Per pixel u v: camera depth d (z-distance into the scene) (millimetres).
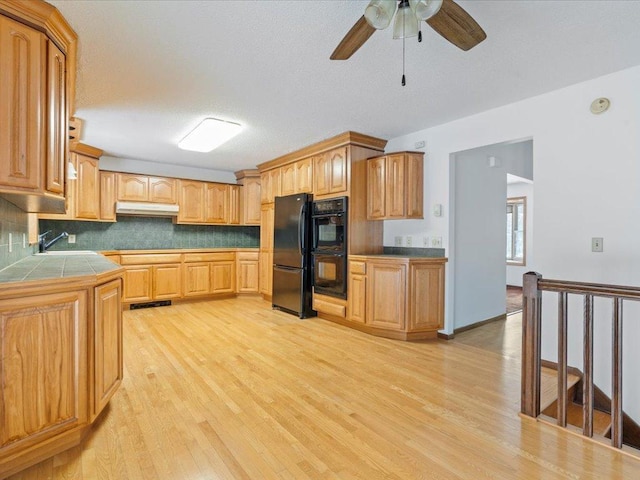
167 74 2561
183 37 2090
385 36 2068
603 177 2637
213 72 2529
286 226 4789
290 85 2746
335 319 4289
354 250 4035
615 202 2584
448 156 3656
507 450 1757
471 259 4094
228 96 2957
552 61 2400
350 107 3215
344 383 2529
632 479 1555
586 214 2721
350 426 1961
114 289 2102
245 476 1549
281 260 4879
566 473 1590
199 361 2943
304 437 1849
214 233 6184
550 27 2004
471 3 1797
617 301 1779
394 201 3867
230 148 4633
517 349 3342
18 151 1637
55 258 3041
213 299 5723
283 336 3689
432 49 2223
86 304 1746
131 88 2795
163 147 4586
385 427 1956
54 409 1622
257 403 2213
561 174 2850
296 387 2453
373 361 2986
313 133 3996
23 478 1511
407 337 3580
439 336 3703
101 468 1582
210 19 1917
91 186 4676
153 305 5184
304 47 2207
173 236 5770
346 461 1660
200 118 3484
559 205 2861
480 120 3367
